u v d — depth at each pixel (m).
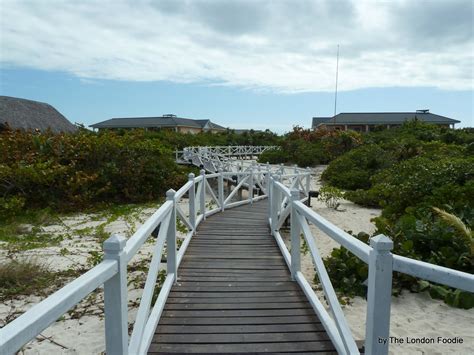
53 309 1.45
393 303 4.69
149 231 2.82
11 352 1.23
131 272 5.72
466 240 5.34
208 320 3.42
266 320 3.43
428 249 5.76
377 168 17.16
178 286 4.24
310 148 27.88
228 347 2.98
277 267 4.89
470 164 9.10
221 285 4.27
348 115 55.88
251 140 43.38
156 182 13.28
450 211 6.95
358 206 11.92
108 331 2.13
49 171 10.89
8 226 8.70
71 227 8.94
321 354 2.90
